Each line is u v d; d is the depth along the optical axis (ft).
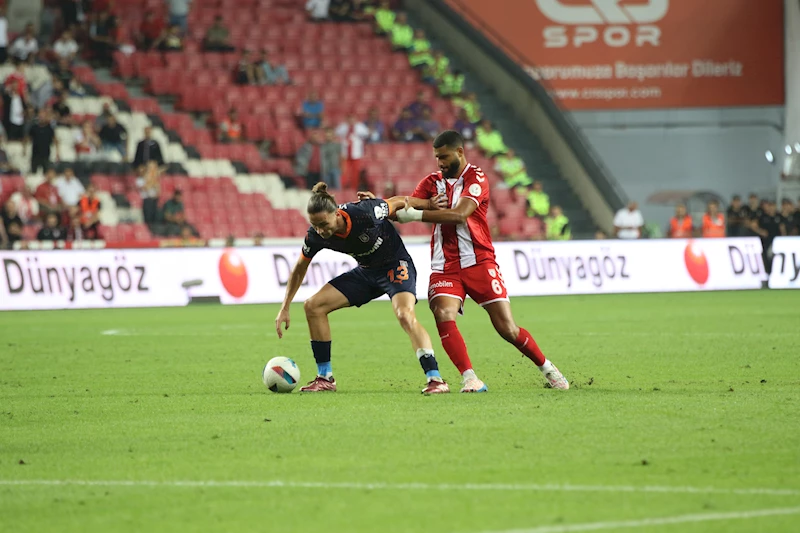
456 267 115.34
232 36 427.74
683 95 453.99
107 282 295.48
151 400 114.62
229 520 62.34
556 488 68.44
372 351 171.01
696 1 451.53
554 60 452.76
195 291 303.89
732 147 465.06
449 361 155.63
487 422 93.45
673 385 121.08
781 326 207.62
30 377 139.54
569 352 163.02
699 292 331.57
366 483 70.79
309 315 118.93
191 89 398.01
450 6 465.06
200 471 75.66
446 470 74.23
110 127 355.36
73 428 95.76
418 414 98.94
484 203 114.11
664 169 463.42
